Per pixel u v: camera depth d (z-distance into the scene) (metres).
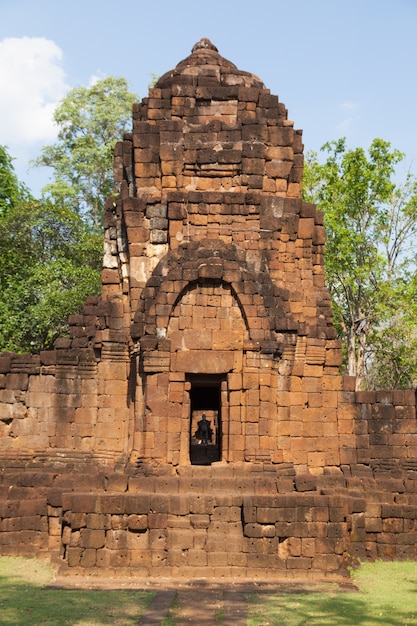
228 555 17.75
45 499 19.59
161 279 21.11
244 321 20.98
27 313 37.25
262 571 17.61
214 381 21.23
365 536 19.25
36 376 22.73
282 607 14.45
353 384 22.92
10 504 19.33
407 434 22.52
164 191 22.55
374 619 13.56
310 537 17.86
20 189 44.03
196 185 22.64
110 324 22.34
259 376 20.62
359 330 43.19
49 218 40.34
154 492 19.20
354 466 22.42
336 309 41.84
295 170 23.25
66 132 49.50
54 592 15.55
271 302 21.33
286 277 22.52
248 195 22.25
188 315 20.94
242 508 18.09
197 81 23.39
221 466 20.05
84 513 17.77
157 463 20.02
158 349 20.50
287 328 21.31
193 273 20.89
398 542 19.36
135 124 22.86
